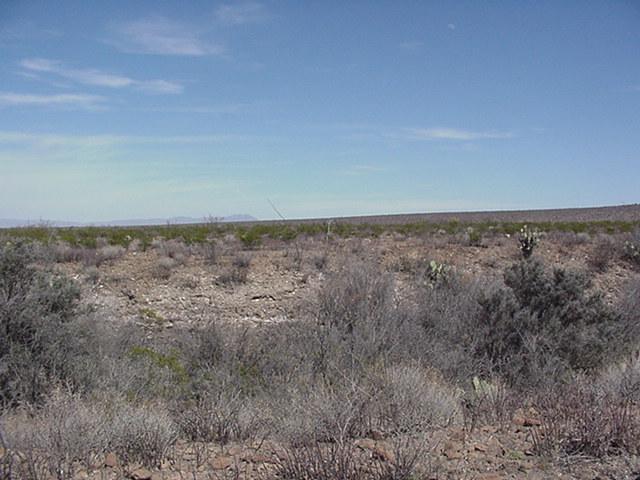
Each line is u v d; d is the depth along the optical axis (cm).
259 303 1639
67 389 737
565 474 520
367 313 1137
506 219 6031
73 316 912
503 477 512
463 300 1204
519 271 1146
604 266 2130
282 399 760
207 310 1584
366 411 657
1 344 791
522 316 1058
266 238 2889
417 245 2472
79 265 2025
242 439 645
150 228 3969
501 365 999
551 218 6112
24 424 634
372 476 501
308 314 1257
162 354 979
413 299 1307
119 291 1723
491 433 635
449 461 546
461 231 3075
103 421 621
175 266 2025
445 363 963
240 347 976
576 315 1065
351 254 2119
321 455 512
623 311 1216
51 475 516
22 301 833
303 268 1950
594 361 1009
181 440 646
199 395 821
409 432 611
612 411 616
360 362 909
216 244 2412
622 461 547
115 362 863
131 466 548
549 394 757
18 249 911
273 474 520
